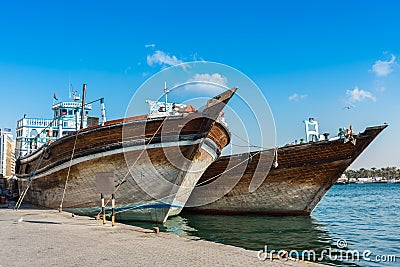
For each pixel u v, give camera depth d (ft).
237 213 71.67
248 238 47.32
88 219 50.80
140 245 30.04
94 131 52.70
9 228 41.68
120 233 37.06
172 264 23.21
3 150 172.96
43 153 65.67
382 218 75.77
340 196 200.13
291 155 63.26
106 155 52.37
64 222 47.21
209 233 51.06
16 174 96.68
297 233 51.60
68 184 59.62
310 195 64.90
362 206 114.52
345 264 33.94
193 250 27.76
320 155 61.57
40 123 110.11
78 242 31.68
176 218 64.64
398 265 33.55
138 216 56.08
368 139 57.36
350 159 59.88
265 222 61.98
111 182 53.93
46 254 26.66
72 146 56.39
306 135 65.41
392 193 219.61
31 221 48.78
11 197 113.09
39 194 74.54
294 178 64.64
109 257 25.44
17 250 28.30
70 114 100.68
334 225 62.49
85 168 55.26
